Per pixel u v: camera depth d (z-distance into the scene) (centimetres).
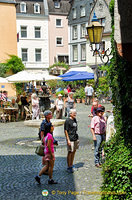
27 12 4862
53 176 659
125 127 475
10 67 3120
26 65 4822
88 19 4262
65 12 5162
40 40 4928
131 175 420
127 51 466
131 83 435
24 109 1780
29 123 1034
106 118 809
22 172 697
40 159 821
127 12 468
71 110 699
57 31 5072
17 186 596
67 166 741
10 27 3266
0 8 3197
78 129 1326
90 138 1116
